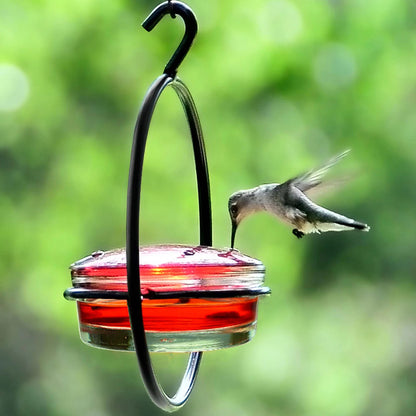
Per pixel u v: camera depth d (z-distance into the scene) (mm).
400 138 13203
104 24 12453
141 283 4883
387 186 12984
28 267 12750
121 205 12602
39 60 12477
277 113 13031
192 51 12703
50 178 12789
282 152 12773
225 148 12727
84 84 12547
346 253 13242
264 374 14305
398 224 12961
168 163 12562
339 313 14211
